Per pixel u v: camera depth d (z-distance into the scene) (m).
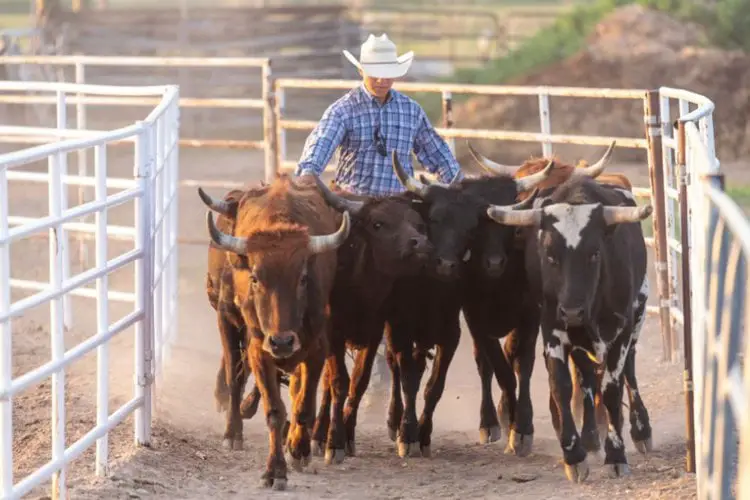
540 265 11.45
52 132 16.59
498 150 31.53
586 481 10.89
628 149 31.58
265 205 11.15
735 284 6.48
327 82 20.17
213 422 13.65
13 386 8.88
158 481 10.77
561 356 11.16
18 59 21.36
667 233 15.90
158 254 14.61
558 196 11.45
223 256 12.18
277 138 20.73
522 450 12.37
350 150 13.38
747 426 5.45
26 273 20.25
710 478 7.46
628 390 12.36
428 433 12.56
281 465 10.83
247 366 12.61
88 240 22.39
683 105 15.08
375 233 11.97
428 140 13.69
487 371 13.12
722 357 6.81
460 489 10.85
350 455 12.52
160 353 14.45
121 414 11.16
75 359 9.97
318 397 14.78
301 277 10.43
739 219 6.48
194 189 27.97
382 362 15.23
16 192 27.20
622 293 11.24
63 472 9.75
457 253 12.09
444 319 12.61
